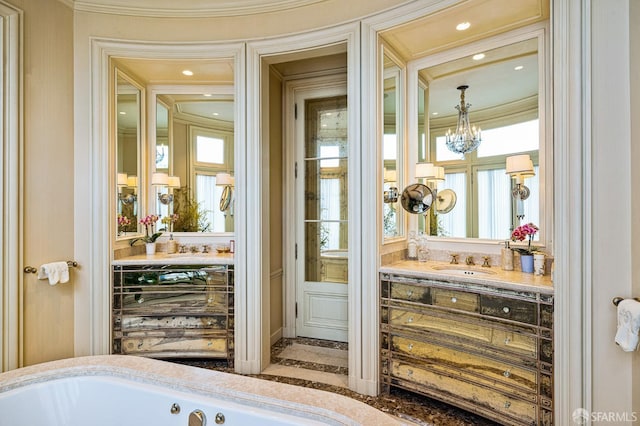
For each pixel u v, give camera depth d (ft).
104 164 8.93
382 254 8.04
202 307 9.13
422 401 7.65
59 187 8.46
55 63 8.42
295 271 11.75
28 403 5.45
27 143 7.86
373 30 7.92
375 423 4.31
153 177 10.96
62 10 8.60
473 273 7.61
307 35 8.55
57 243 8.42
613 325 5.25
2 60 7.41
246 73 8.98
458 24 7.73
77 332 8.75
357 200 8.03
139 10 9.08
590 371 5.41
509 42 8.04
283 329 11.73
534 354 5.96
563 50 5.63
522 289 6.08
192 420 5.03
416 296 7.39
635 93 5.05
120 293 8.96
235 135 9.07
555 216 5.76
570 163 5.56
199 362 9.55
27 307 7.88
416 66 9.31
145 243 10.36
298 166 11.71
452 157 8.87
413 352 7.45
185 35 9.19
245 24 9.02
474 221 8.55
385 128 8.46
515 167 7.97
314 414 4.62
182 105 11.09
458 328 6.88
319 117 11.59
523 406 6.07
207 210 11.13
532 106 7.79
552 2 5.82
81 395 5.69
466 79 8.66
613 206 5.26
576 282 5.51
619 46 5.24
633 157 5.10
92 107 8.86
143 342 9.06
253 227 8.96
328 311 11.46
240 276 8.99
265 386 5.17
